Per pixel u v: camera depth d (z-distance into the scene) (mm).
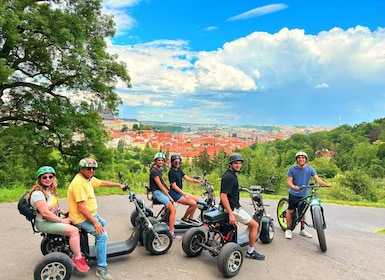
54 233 4656
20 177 18484
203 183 6957
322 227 6371
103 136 21812
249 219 5594
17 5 17156
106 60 20688
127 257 5641
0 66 15688
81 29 18500
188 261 5551
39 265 4270
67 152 21609
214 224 5465
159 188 6656
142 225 5637
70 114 20516
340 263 5832
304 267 5562
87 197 4926
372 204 13930
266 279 5027
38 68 19891
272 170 30406
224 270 4914
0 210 8570
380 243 7293
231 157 5410
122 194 12586
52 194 4863
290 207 7258
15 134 19438
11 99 21125
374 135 98250
